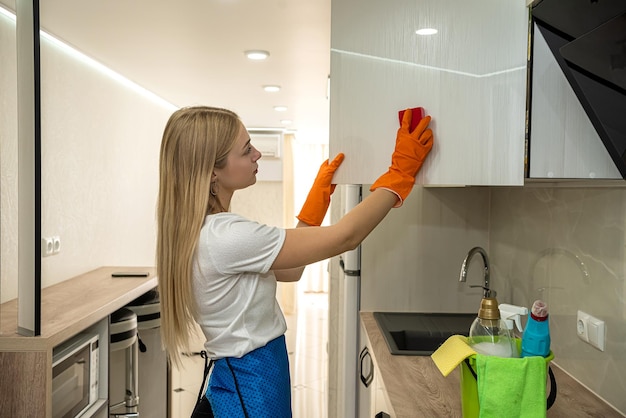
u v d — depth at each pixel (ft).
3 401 5.87
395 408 4.48
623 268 4.36
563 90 4.40
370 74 4.60
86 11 7.83
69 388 6.61
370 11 4.58
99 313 7.34
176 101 16.62
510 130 4.48
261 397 4.18
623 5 2.98
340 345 9.80
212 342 4.26
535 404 3.49
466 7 4.50
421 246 8.38
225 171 4.28
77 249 10.57
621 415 4.36
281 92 14.47
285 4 7.46
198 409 4.58
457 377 5.31
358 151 4.63
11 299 8.17
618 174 4.36
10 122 8.09
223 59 10.79
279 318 4.58
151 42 9.55
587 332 4.92
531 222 6.42
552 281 5.78
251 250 3.93
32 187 5.75
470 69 4.50
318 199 4.75
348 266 8.37
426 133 4.45
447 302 8.40
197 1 7.37
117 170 12.90
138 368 10.32
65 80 10.03
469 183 4.52
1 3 7.57
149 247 15.74
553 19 3.94
